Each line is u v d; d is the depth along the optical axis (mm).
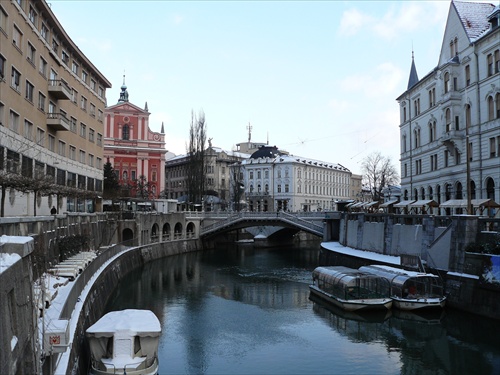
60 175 46531
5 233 19516
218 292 38188
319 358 21938
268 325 27828
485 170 39969
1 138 31906
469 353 22094
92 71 57938
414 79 59719
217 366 21062
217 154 116812
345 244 52875
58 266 27406
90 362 19047
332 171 129125
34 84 39344
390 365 20859
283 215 65312
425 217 34844
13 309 9977
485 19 45688
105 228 51188
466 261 27453
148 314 20875
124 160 88750
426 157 52312
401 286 29062
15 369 9508
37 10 40156
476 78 41500
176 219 69438
